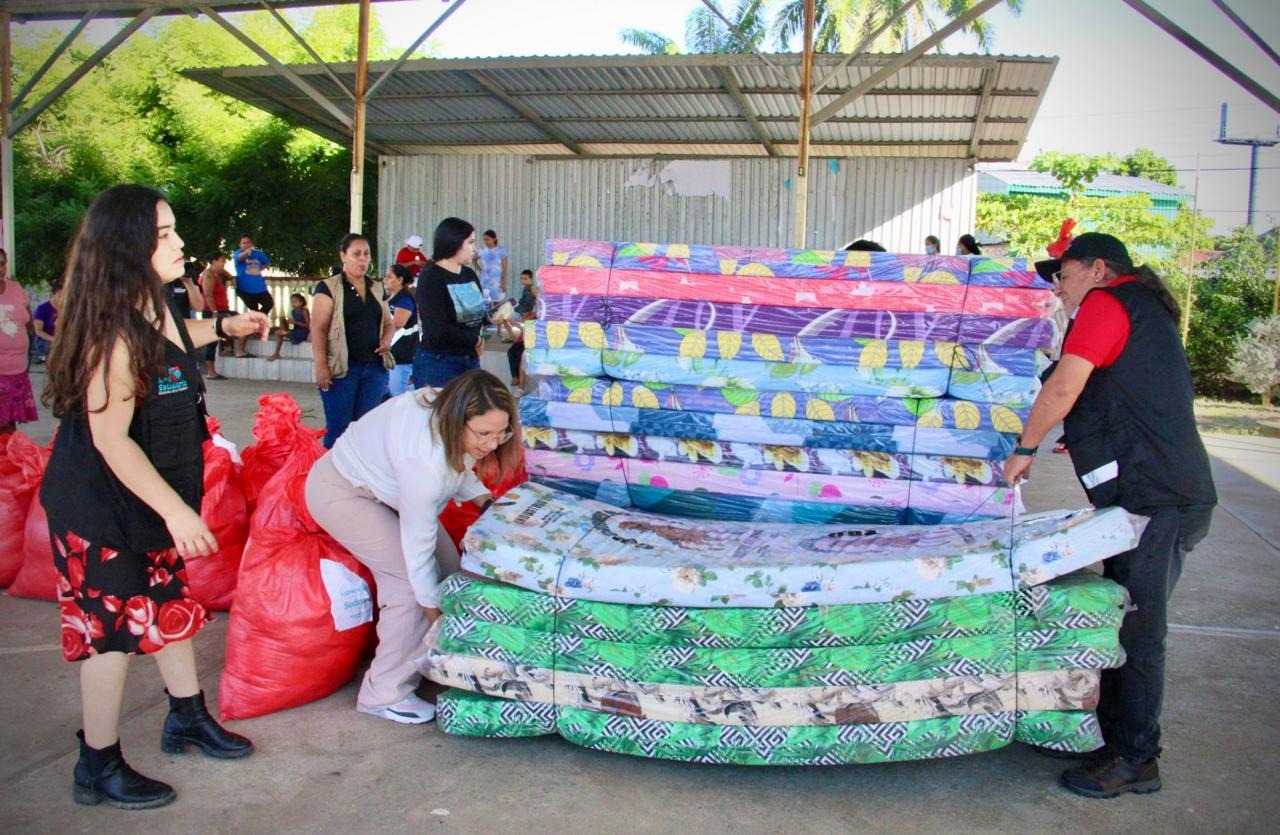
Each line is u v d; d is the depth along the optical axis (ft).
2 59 44.11
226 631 13.64
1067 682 9.45
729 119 49.57
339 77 45.70
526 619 9.99
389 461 10.59
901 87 42.24
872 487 11.69
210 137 85.71
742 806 9.39
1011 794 9.66
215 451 14.34
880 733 9.51
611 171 55.72
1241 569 17.33
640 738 9.84
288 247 66.80
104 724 9.10
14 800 9.20
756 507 12.07
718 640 9.57
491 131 54.49
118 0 41.63
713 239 54.70
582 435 12.48
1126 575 9.63
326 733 10.69
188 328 9.80
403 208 59.41
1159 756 10.12
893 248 52.65
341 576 11.25
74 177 81.66
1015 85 41.29
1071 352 9.54
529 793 9.54
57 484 8.85
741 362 11.67
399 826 8.90
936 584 9.36
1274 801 9.52
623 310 11.95
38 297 70.44
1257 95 27.37
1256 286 52.90
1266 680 12.46
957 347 11.27
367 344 18.84
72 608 8.93
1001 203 95.20
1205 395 51.90
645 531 10.89
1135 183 114.01
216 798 9.32
